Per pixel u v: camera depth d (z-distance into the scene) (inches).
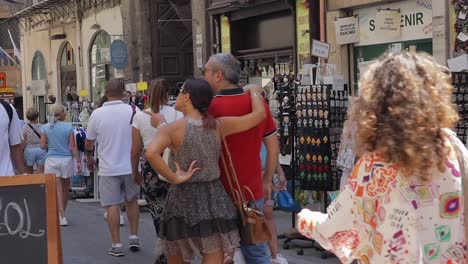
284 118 374.0
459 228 117.0
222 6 650.8
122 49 831.1
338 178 335.0
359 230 123.3
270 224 296.2
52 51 1157.1
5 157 261.3
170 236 205.0
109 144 331.9
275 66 605.3
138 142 295.0
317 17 548.7
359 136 119.2
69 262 334.3
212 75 221.9
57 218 214.8
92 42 1004.6
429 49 453.4
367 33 497.0
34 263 211.6
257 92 221.8
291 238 345.4
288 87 378.6
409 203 115.7
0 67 1456.7
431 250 116.1
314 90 333.4
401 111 115.0
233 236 203.9
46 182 214.2
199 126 203.8
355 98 122.8
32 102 1270.9
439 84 117.5
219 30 684.1
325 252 325.7
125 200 343.0
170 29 855.1
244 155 215.9
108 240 386.6
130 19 861.2
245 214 208.4
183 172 201.9
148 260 333.4
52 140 434.9
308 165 338.6
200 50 713.6
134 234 350.6
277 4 587.8
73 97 1020.5
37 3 1104.2
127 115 333.1
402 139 114.3
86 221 456.1
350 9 509.7
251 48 653.3
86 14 1012.5
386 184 117.2
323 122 331.3
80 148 537.3
